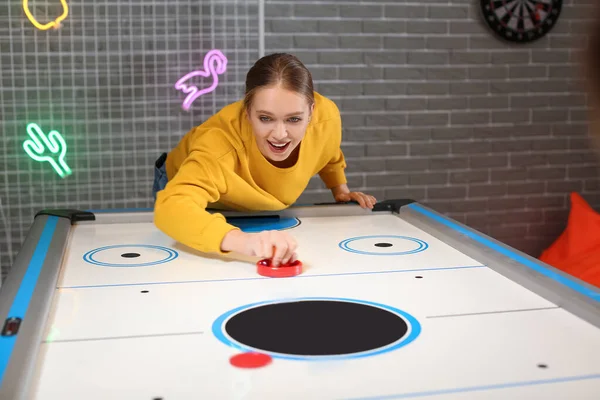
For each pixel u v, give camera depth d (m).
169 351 0.86
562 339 0.90
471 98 3.64
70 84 3.04
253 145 1.60
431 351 0.86
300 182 1.74
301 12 3.37
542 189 3.80
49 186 3.07
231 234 1.32
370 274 1.24
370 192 3.59
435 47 3.56
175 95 3.13
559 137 3.78
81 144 3.08
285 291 1.13
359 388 0.75
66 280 1.21
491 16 3.57
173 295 1.11
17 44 2.97
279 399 0.72
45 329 0.95
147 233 1.63
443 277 1.22
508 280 1.20
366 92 3.51
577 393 0.73
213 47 3.16
